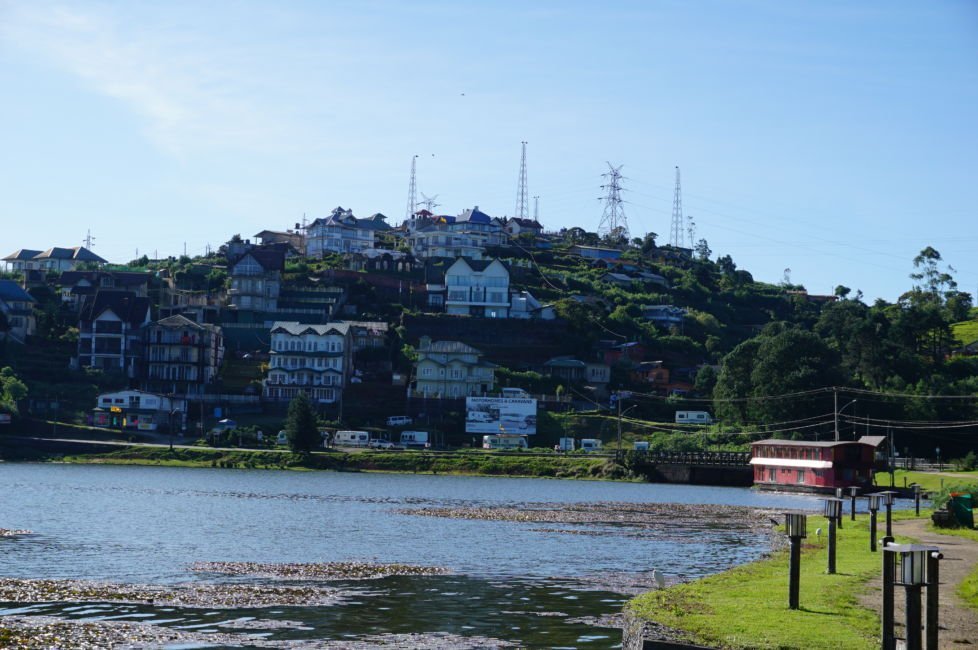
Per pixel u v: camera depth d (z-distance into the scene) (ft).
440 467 566.36
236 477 486.38
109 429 598.34
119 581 175.83
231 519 290.76
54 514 291.58
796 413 577.02
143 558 206.08
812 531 226.17
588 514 333.83
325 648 130.31
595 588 178.50
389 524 287.48
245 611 151.74
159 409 620.49
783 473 493.77
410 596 167.63
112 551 215.92
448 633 140.05
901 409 586.45
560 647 132.67
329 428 622.95
